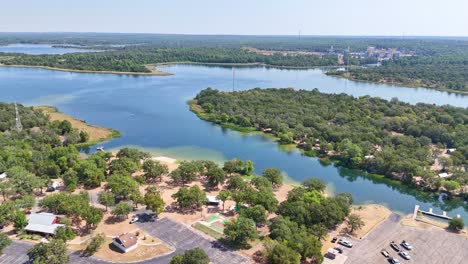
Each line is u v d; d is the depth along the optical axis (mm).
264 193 132375
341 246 113875
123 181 139500
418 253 112625
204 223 123625
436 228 128875
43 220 116000
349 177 177250
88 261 101000
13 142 183750
